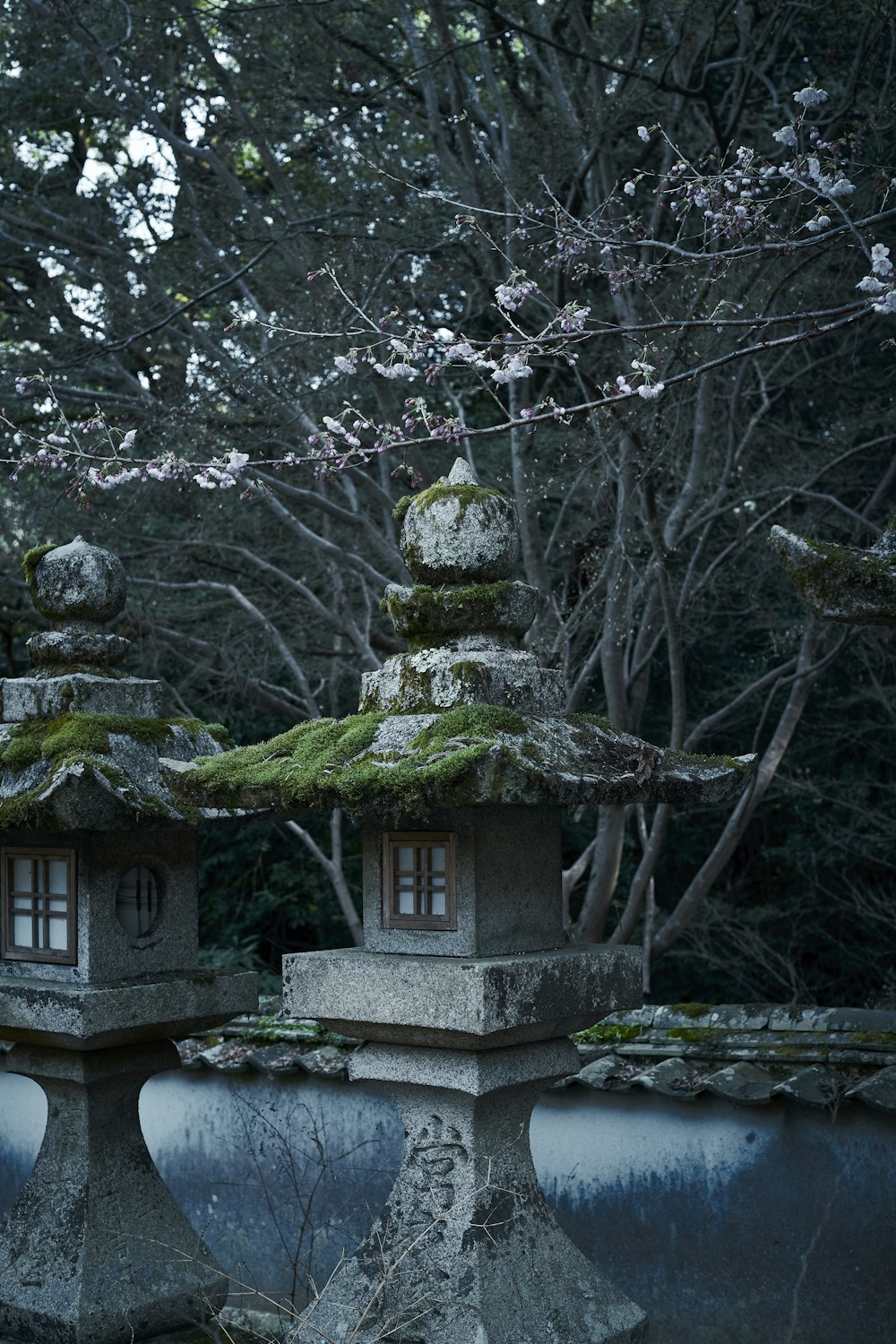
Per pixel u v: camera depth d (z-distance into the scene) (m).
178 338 7.71
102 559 3.68
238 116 7.25
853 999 10.17
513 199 5.57
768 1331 3.81
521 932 2.93
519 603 2.95
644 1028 4.18
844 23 6.85
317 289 6.48
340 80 7.33
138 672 8.53
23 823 3.26
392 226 6.88
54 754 3.31
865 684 9.34
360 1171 4.49
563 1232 3.07
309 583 8.30
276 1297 4.55
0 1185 5.20
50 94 8.06
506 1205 2.95
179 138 7.55
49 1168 3.63
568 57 6.95
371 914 2.98
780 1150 3.84
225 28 7.34
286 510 7.11
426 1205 2.95
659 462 5.99
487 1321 2.78
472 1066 2.82
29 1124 5.16
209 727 3.67
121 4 7.06
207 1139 4.79
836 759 10.19
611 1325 2.98
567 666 6.54
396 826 2.93
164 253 7.73
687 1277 3.95
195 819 3.36
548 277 6.95
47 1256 3.52
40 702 3.55
